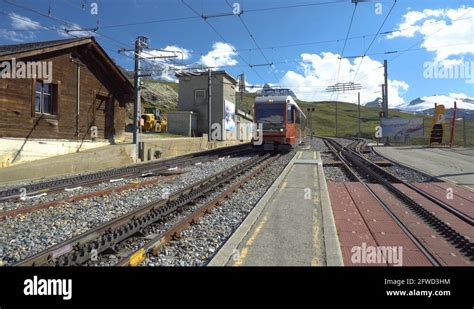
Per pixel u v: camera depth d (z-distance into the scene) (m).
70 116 23.14
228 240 6.39
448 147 32.69
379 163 20.31
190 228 7.61
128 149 24.38
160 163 22.33
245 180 13.75
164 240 6.54
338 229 7.27
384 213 8.67
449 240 6.55
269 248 6.01
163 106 84.69
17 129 19.08
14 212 8.70
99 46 24.53
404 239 6.61
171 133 45.09
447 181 13.76
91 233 6.80
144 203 10.37
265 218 8.02
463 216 8.03
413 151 28.94
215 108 47.69
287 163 20.06
